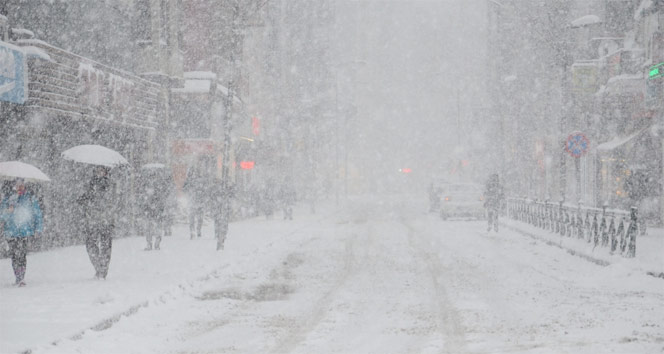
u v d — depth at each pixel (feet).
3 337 33.91
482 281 56.90
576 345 33.86
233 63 84.53
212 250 79.92
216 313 44.04
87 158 55.06
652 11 109.70
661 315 41.27
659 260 62.59
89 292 48.44
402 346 34.35
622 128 124.77
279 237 99.04
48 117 80.53
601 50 145.89
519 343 34.55
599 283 54.95
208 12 139.74
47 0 86.94
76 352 32.45
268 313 43.96
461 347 33.86
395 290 52.80
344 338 36.45
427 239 97.91
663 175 107.14
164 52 114.01
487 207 109.50
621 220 67.72
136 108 100.58
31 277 57.21
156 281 53.93
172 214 101.86
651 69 103.60
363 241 96.02
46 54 76.64
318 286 55.67
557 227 94.58
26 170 52.19
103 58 100.42
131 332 38.14
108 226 55.62
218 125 136.46
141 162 107.14
